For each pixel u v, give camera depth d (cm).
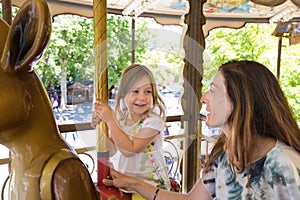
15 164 73
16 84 67
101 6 98
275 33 504
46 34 62
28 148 71
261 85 100
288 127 100
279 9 485
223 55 730
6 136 70
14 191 74
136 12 432
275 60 731
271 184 96
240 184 103
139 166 83
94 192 76
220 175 111
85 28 558
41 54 65
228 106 98
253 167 100
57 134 76
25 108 68
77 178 71
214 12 500
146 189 92
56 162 70
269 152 98
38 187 70
